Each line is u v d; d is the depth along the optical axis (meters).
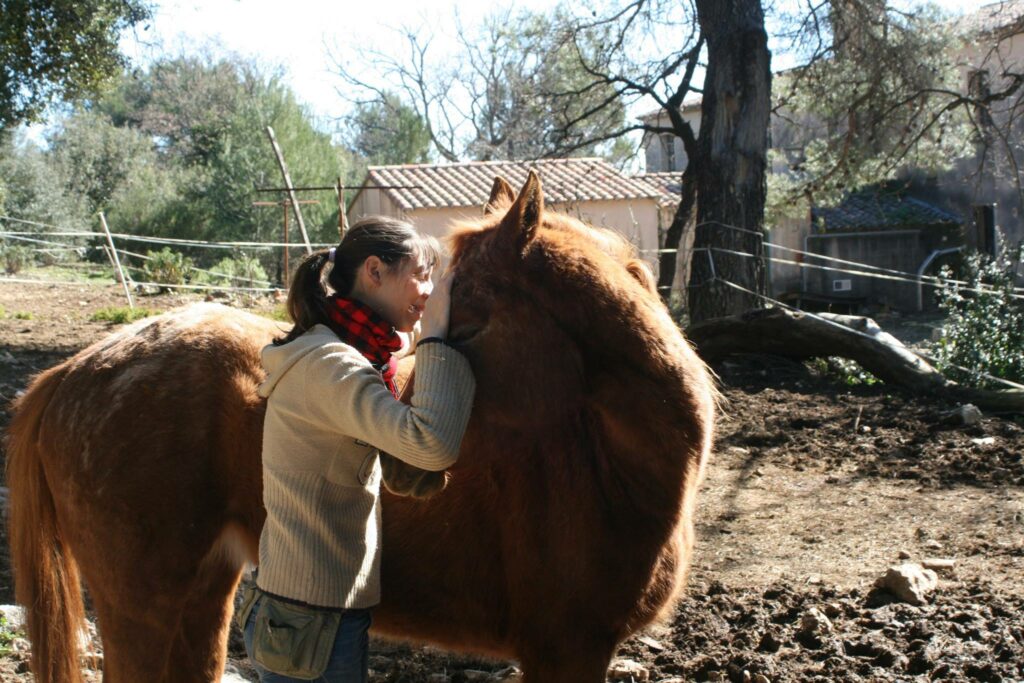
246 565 3.34
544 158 18.09
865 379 11.06
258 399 3.05
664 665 4.16
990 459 7.41
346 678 2.60
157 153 52.53
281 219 39.91
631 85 17.22
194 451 3.03
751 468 7.62
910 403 9.61
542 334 2.62
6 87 16.30
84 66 16.67
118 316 16.98
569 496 2.68
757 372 11.41
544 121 18.92
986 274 11.51
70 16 15.81
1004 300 10.75
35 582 3.25
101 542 3.03
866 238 28.09
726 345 11.84
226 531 3.12
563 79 17.92
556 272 2.62
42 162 35.03
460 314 2.61
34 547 3.25
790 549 5.72
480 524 2.82
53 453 3.16
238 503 3.08
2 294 20.77
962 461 7.42
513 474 2.73
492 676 4.05
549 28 17.56
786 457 7.93
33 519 3.26
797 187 20.28
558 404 2.65
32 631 3.23
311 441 2.55
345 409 2.46
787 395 10.23
